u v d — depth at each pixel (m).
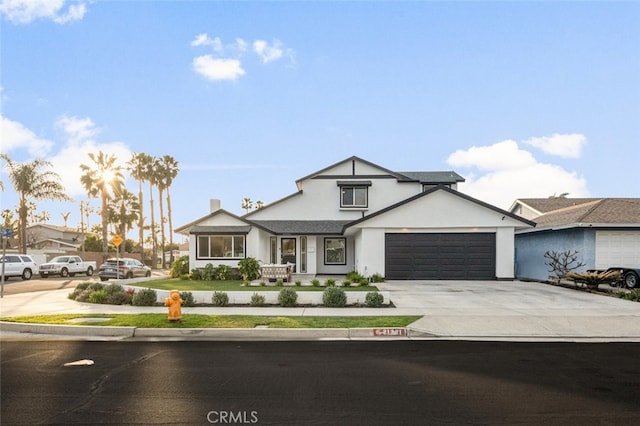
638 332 9.65
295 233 25.62
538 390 5.85
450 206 21.12
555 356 7.73
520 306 12.72
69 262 33.12
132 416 4.94
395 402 5.38
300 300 13.68
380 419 4.84
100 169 45.03
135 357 7.67
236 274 23.70
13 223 60.19
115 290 15.05
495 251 20.92
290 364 7.17
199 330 9.77
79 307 13.52
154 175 54.16
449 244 21.09
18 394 5.69
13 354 7.93
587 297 14.70
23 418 4.89
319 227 26.58
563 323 10.38
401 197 27.77
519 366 7.05
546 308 12.36
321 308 12.75
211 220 25.00
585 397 5.57
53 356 7.77
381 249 21.22
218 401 5.42
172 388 5.93
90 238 58.34
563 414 5.00
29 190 34.72
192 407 5.21
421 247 21.19
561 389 5.89
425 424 4.70
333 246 27.20
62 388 5.93
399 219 21.22
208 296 13.91
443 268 21.05
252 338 9.38
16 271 28.73
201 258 24.45
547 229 21.14
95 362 7.33
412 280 20.97
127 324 10.17
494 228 20.94
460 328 9.94
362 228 21.36
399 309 12.32
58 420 4.83
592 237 19.20
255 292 14.02
